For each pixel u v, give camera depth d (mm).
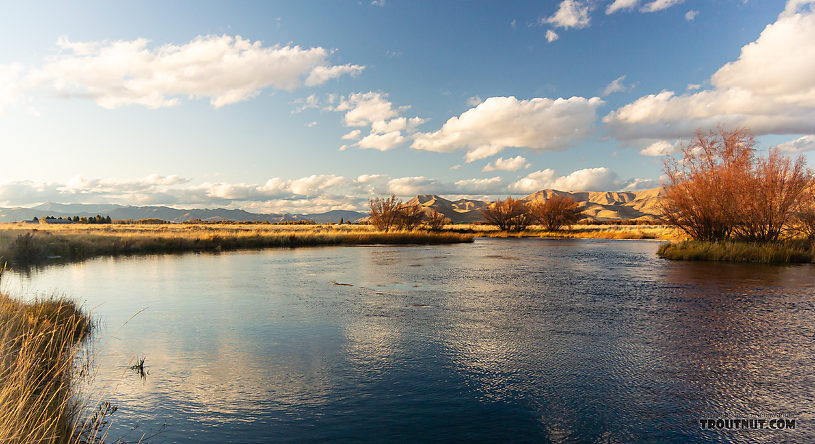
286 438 4855
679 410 5566
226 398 5965
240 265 23406
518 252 33969
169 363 7406
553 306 12289
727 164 28984
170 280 17547
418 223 61000
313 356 7785
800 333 9250
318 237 45594
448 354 7891
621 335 9133
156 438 4867
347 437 4867
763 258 24562
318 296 13922
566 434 4934
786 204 26562
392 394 6094
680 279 17797
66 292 14508
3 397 4121
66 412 5270
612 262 25438
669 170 31797
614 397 5969
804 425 5156
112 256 29000
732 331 9430
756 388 6277
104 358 7660
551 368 7137
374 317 10875
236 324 10133
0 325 6238
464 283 16828
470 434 4930
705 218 29797
